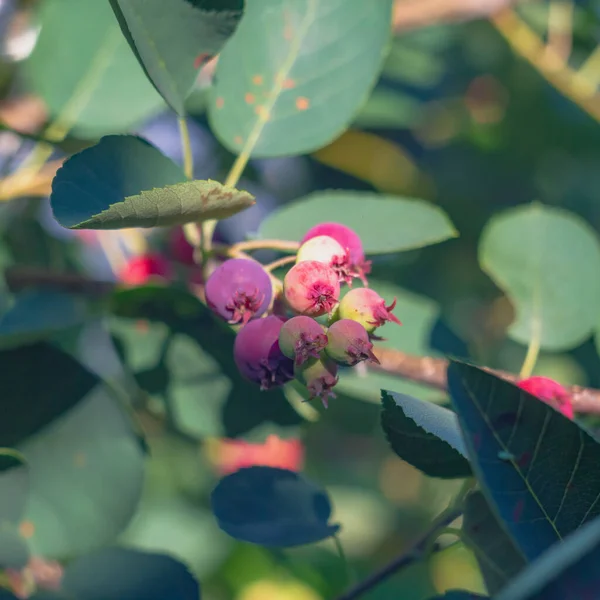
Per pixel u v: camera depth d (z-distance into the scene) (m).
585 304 0.44
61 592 0.38
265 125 0.41
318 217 0.40
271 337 0.35
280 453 0.55
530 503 0.33
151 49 0.37
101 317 0.44
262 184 0.62
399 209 0.40
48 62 0.44
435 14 0.54
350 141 0.68
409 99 0.68
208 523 0.71
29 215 0.53
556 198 0.79
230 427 0.43
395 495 0.81
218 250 0.38
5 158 0.47
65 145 0.44
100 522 0.41
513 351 0.67
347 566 0.39
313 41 0.41
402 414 0.35
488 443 0.33
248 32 0.41
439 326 0.46
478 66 0.77
